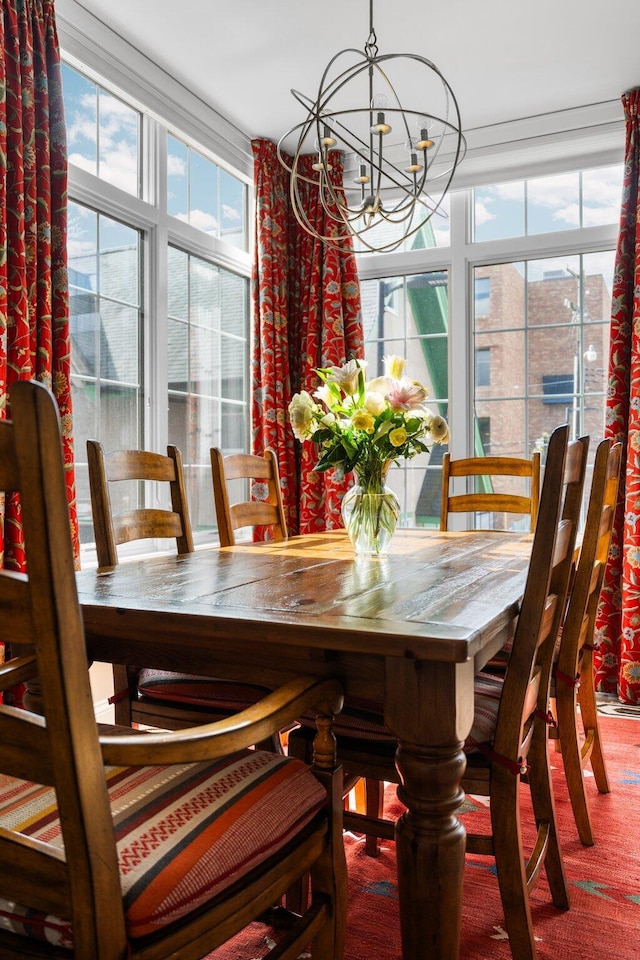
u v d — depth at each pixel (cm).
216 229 391
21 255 238
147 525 208
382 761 138
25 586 71
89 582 156
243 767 111
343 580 154
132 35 305
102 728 126
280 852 101
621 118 354
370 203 223
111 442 321
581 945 149
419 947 106
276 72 333
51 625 70
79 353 304
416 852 106
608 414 347
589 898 167
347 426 196
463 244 402
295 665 120
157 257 339
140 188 337
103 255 316
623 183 345
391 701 109
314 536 264
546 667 153
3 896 80
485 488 405
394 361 197
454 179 397
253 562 188
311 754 145
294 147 409
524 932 129
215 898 89
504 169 388
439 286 415
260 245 394
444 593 137
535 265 393
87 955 75
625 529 335
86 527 308
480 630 106
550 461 125
